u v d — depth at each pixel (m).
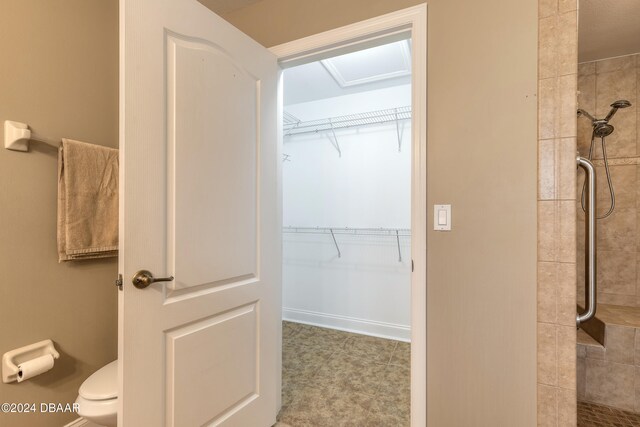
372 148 2.86
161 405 1.01
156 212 1.00
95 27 1.37
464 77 1.19
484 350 1.16
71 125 1.27
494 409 1.14
